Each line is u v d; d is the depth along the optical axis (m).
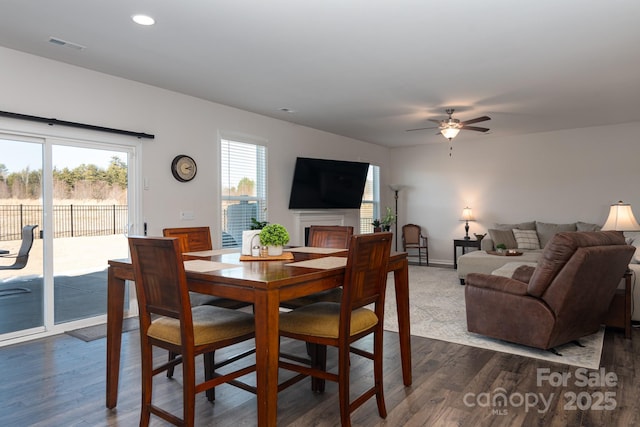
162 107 4.59
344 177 7.08
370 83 4.39
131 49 3.46
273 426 1.80
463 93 4.77
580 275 2.94
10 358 3.10
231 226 5.43
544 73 4.07
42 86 3.65
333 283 2.14
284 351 3.31
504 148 7.64
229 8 2.75
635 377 2.74
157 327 2.04
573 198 7.00
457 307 4.66
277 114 5.79
